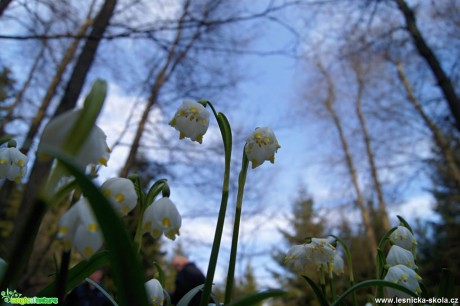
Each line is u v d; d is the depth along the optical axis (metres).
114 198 1.04
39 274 6.46
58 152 0.64
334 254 1.72
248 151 1.45
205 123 1.56
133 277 0.77
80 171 0.65
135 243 1.18
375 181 14.48
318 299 1.67
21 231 0.70
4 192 6.57
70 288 1.20
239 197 1.38
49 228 5.93
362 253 15.18
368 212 16.55
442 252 14.98
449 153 11.51
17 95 7.98
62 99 5.68
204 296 1.22
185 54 6.89
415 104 12.68
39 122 7.89
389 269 1.62
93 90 0.74
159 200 1.21
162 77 7.79
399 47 9.62
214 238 1.28
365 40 9.43
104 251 1.20
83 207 0.87
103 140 0.89
